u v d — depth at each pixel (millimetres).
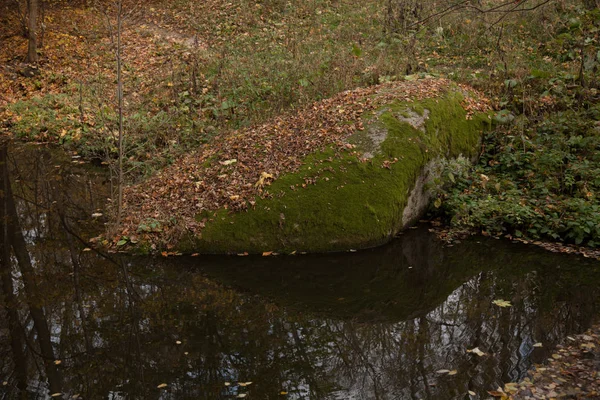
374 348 4230
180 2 15992
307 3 14305
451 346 4184
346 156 6402
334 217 5957
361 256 5852
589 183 6566
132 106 10102
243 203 6055
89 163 9016
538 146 7246
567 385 3533
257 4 14773
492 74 8883
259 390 3707
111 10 16203
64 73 12766
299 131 7148
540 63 8992
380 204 6066
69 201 7418
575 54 8727
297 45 11461
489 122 7793
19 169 8703
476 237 6262
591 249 5836
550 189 6750
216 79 10242
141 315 4770
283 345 4309
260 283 5359
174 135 8898
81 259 5836
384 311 4836
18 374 3928
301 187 6141
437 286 5242
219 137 8266
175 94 10148
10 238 6352
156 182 7176
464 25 10828
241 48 12281
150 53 12992
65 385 3785
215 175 6719
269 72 10141
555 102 8047
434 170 6816
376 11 12914
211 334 4469
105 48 13734
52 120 10508
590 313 4562
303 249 5922
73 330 4527
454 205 6566
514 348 4078
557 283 5156
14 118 10891
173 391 3703
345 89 9102
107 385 3777
